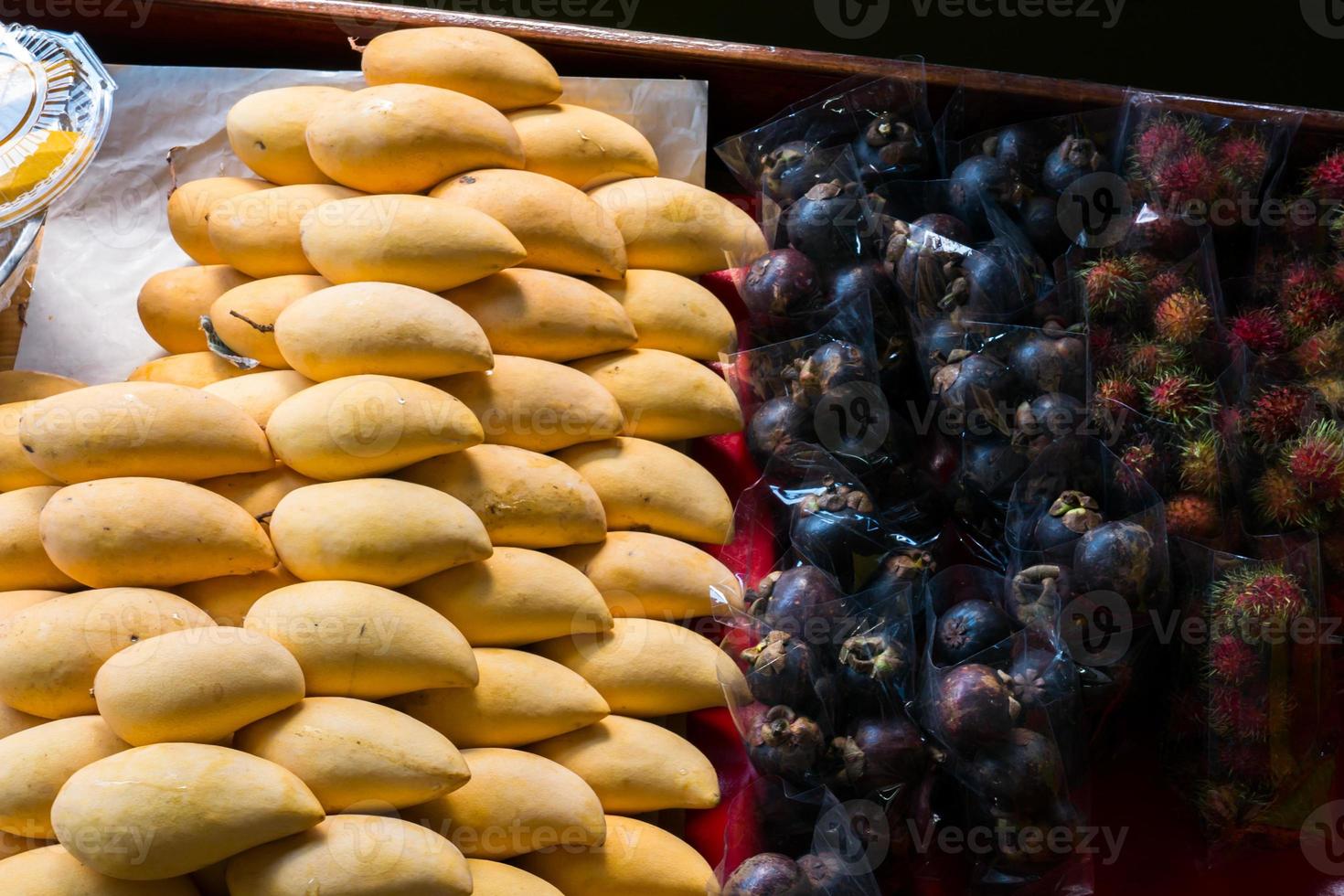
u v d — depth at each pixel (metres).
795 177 1.24
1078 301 1.15
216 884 0.78
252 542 0.87
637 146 1.22
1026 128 1.24
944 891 0.99
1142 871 1.08
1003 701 0.93
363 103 1.07
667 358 1.10
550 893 0.83
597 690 0.95
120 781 0.72
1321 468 1.09
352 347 0.92
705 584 1.01
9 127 1.03
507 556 0.94
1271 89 1.96
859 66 1.30
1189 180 1.18
